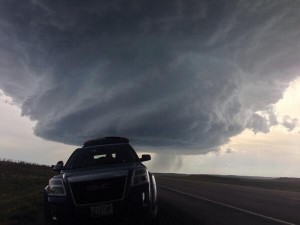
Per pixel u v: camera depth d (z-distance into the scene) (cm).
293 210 1362
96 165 1052
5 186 3362
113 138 1266
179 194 2067
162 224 1109
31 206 1658
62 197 913
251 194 2006
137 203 916
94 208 895
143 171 973
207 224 1094
